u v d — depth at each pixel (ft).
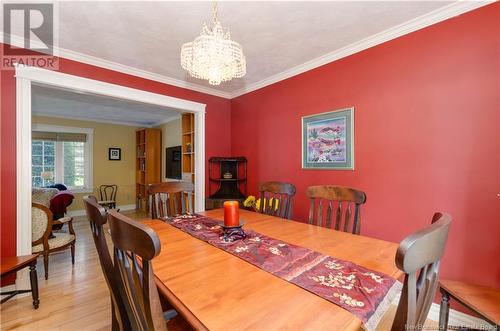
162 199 7.31
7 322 5.94
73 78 8.10
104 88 8.77
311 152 9.00
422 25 6.28
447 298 5.00
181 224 5.70
